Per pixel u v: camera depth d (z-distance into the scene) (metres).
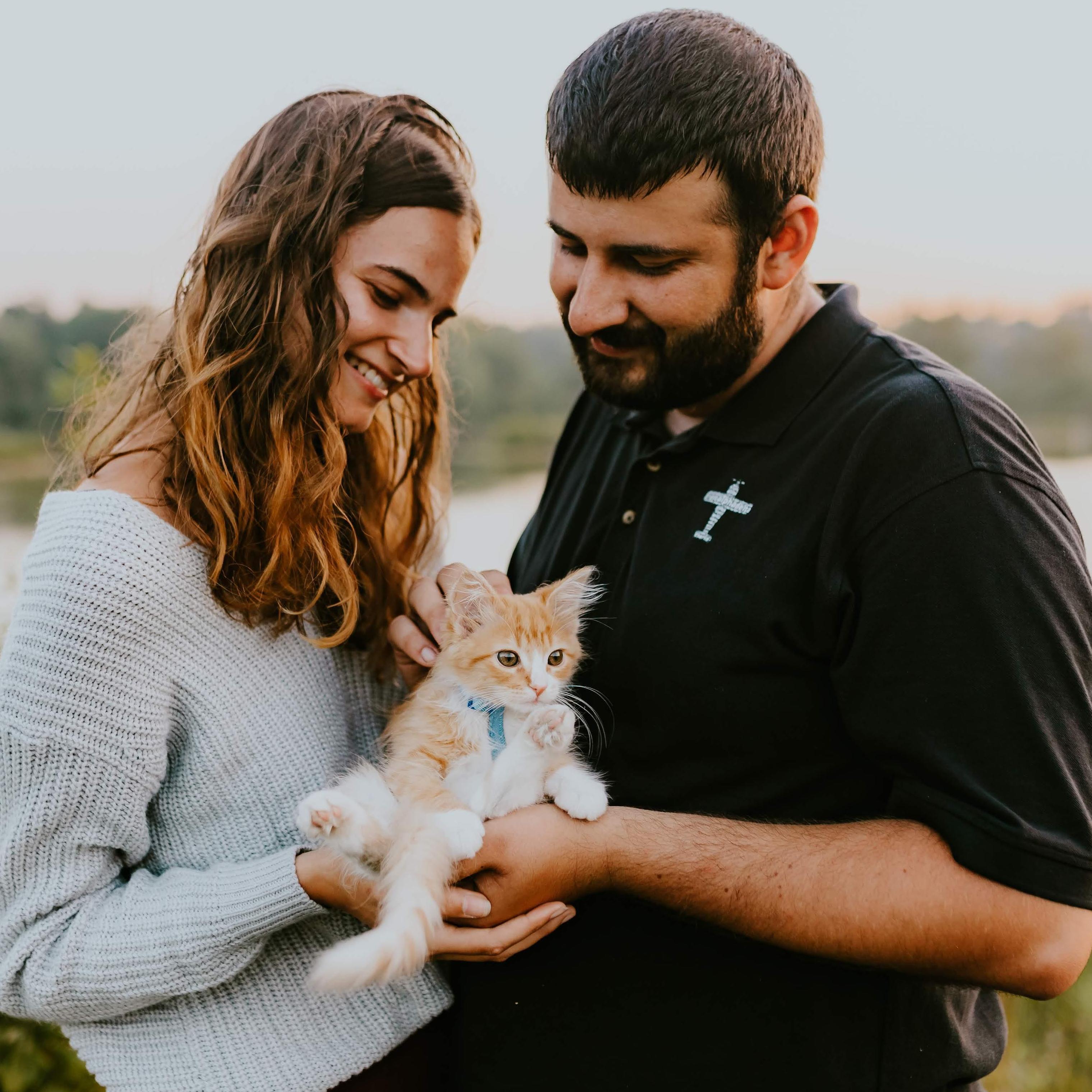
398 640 2.00
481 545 4.21
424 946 1.40
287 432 1.66
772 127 1.58
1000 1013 1.79
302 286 1.64
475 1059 1.75
